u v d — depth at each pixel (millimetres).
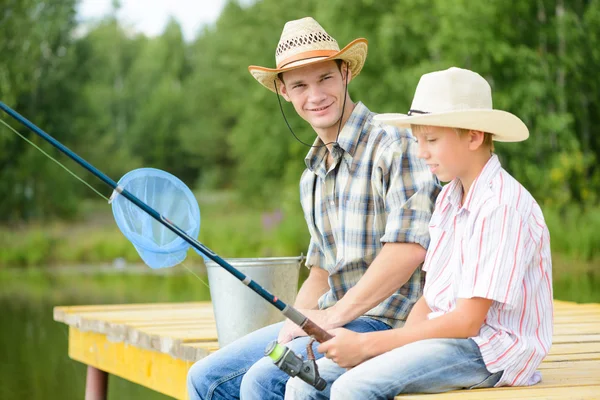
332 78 3354
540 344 2773
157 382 4441
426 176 3125
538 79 19234
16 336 9766
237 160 38906
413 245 3062
